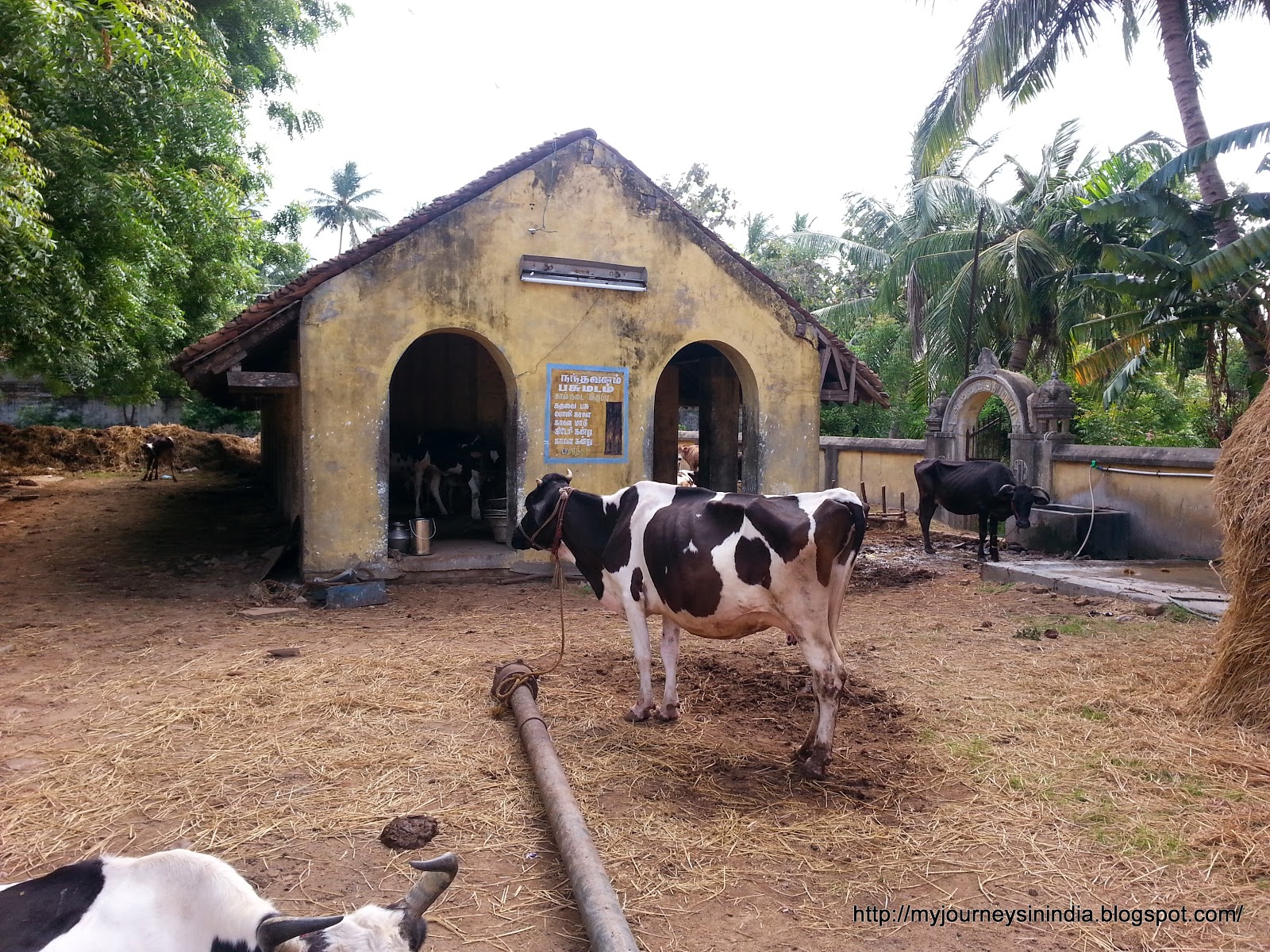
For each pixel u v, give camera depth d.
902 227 23.77
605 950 3.05
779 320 12.29
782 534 4.78
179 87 11.08
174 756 5.12
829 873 3.90
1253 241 11.48
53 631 8.10
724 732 5.59
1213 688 5.83
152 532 14.13
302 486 9.88
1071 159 20.75
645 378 11.51
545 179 10.82
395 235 10.04
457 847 4.10
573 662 7.19
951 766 5.03
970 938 3.42
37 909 2.24
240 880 2.32
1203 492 12.30
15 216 7.87
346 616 8.99
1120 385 16.52
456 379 16.33
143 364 17.47
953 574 12.08
